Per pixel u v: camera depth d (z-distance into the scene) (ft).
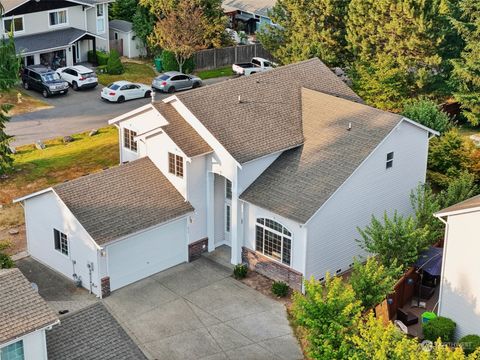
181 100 121.60
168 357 98.48
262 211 115.24
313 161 118.73
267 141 121.19
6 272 82.23
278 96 131.85
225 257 123.65
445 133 148.56
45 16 212.43
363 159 114.73
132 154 131.13
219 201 124.47
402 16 163.63
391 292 97.45
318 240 112.37
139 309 108.88
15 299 79.61
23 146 162.09
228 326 105.19
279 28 196.54
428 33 164.04
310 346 91.09
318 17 180.34
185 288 114.52
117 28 230.07
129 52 229.86
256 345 101.14
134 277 115.75
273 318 107.14
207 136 118.93
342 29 181.68
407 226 105.60
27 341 77.51
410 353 75.31
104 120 179.01
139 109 125.39
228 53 226.99
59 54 213.66
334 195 112.16
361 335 84.02
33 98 192.03
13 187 143.84
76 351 81.20
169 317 107.14
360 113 124.88
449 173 144.46
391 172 122.31
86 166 152.46
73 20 218.59
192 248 122.11
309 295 91.71
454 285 98.32
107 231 110.01
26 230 121.90
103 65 217.15
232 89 128.98
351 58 182.80
